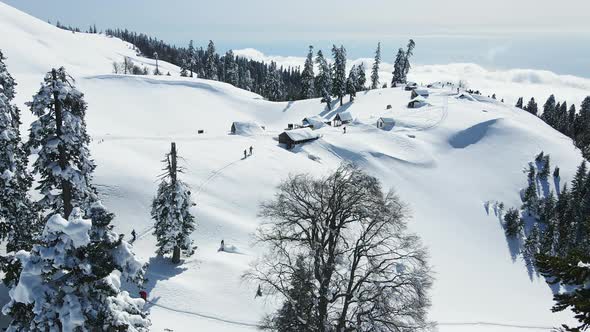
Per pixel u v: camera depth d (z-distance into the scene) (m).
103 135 65.44
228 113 121.25
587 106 153.00
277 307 32.66
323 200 22.33
